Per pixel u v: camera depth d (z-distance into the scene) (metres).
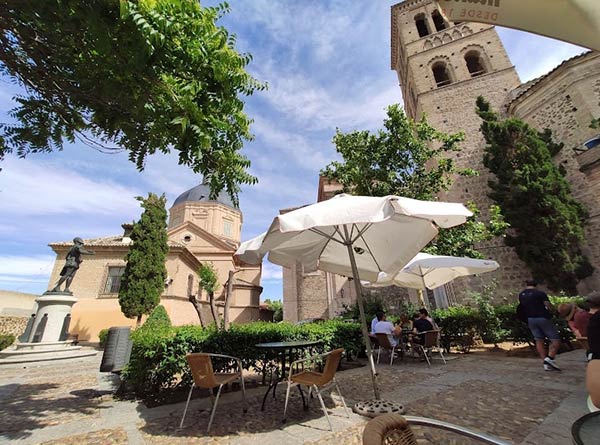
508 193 11.72
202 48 2.73
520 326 8.52
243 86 3.24
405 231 5.05
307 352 6.86
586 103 11.23
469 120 15.83
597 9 1.68
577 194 11.29
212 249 26.97
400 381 5.83
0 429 3.86
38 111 3.54
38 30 2.65
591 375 1.88
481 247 13.01
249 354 6.00
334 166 11.98
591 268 10.21
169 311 17.08
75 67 2.97
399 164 11.20
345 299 16.59
